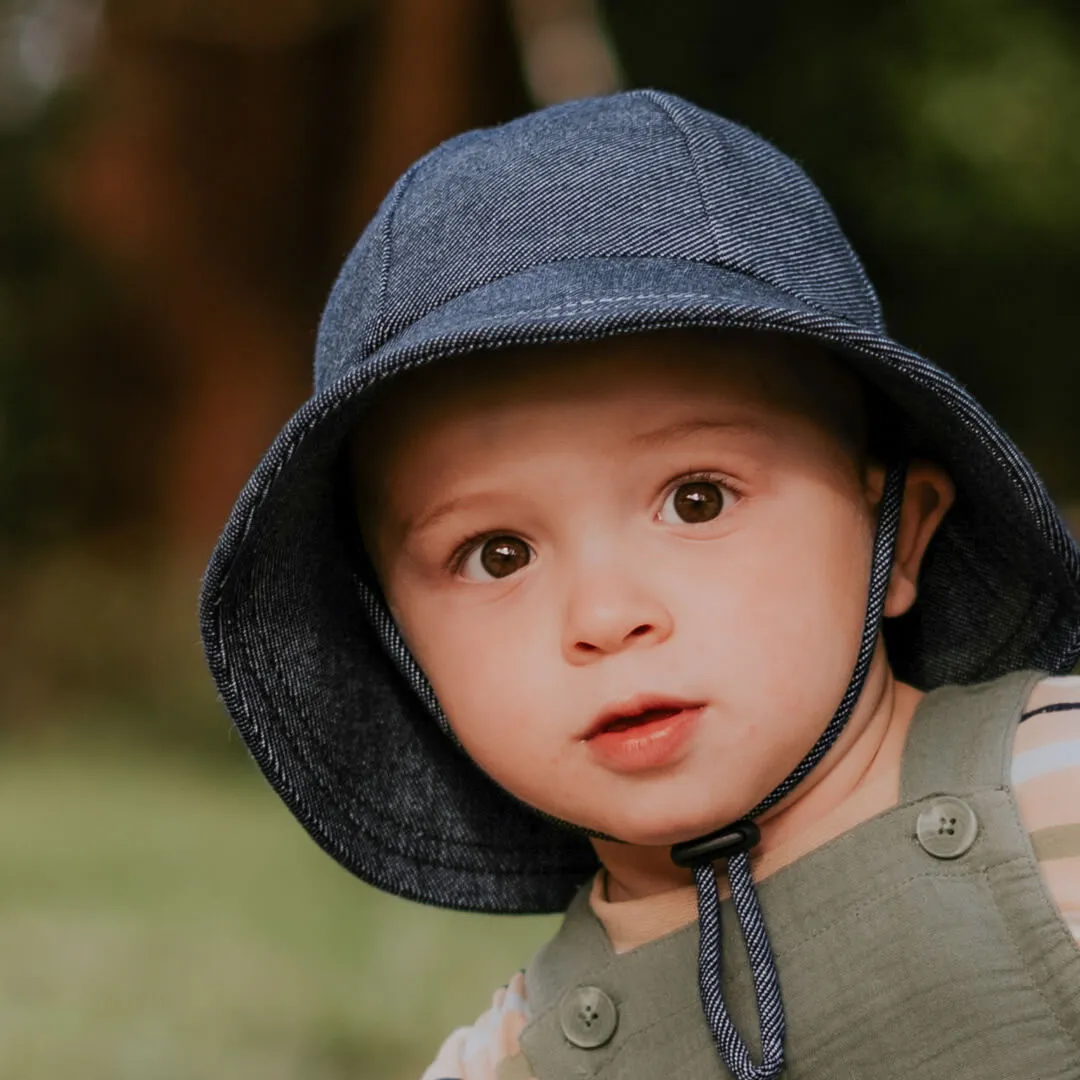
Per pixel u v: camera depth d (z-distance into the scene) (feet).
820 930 5.64
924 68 43.83
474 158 6.17
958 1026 5.38
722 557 5.52
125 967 16.62
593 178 5.93
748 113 46.62
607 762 5.48
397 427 5.87
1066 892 5.38
